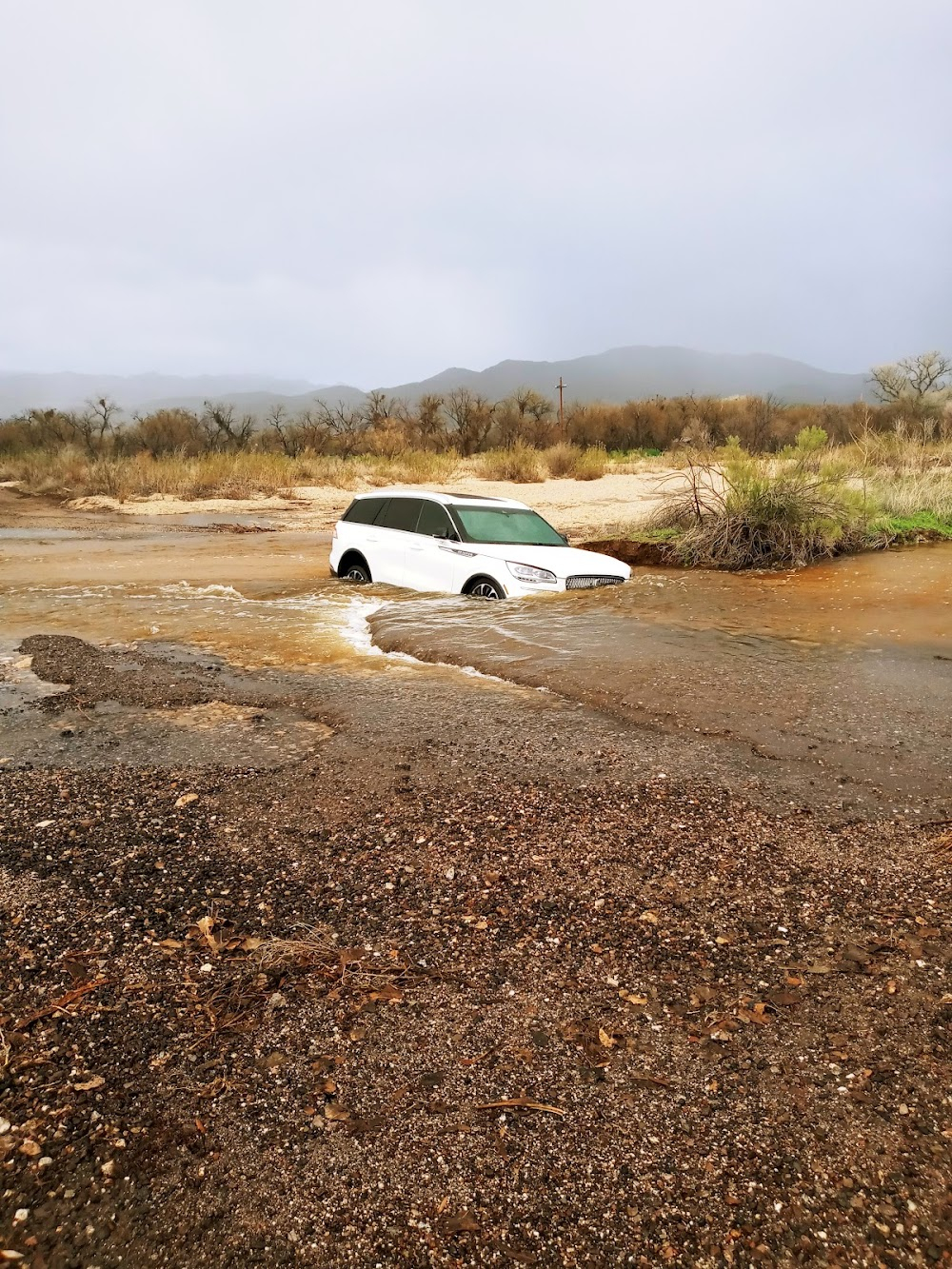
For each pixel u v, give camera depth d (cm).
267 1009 266
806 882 347
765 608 895
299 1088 232
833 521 1244
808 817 408
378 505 1186
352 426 5028
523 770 468
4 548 1667
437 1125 219
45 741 529
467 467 3569
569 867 359
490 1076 238
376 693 625
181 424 4591
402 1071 239
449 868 358
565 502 2503
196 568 1374
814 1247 184
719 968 289
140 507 2534
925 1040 251
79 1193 198
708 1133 216
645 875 353
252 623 900
